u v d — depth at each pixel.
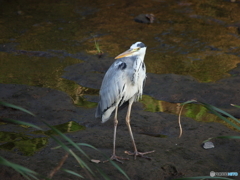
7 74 13.41
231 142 8.89
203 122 10.06
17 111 10.38
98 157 7.91
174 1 23.64
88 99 11.59
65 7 22.48
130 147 8.51
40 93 11.58
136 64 8.02
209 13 21.22
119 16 20.88
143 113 10.53
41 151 8.22
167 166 7.62
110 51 15.80
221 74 13.59
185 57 15.39
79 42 16.98
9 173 6.98
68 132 9.37
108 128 9.77
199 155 8.20
